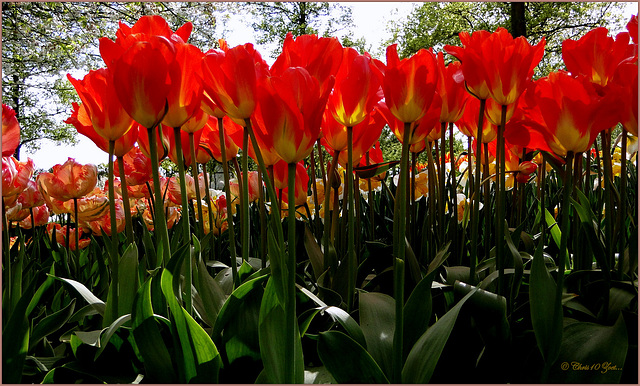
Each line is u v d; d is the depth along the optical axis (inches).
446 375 31.2
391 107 30.0
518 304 40.6
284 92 25.1
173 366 29.2
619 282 36.1
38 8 411.5
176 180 65.2
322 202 66.7
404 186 29.5
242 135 37.8
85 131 33.7
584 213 35.8
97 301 32.8
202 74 27.5
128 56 26.9
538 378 30.1
